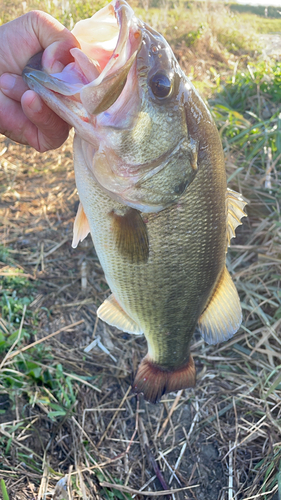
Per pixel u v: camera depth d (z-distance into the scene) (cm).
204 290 30
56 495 33
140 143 23
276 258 51
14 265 51
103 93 21
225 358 46
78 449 37
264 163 63
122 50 20
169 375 35
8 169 71
